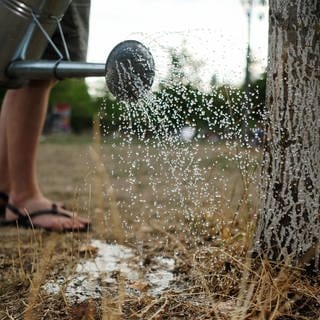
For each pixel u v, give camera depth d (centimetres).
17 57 86
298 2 73
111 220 115
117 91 79
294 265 75
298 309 70
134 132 85
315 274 75
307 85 74
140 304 74
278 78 75
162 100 82
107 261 94
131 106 83
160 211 121
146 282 82
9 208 116
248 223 84
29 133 113
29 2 85
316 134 74
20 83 89
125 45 78
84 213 133
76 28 110
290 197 75
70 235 110
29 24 86
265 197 77
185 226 100
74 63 82
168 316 70
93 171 102
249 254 78
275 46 76
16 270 90
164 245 101
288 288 72
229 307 71
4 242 106
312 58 74
